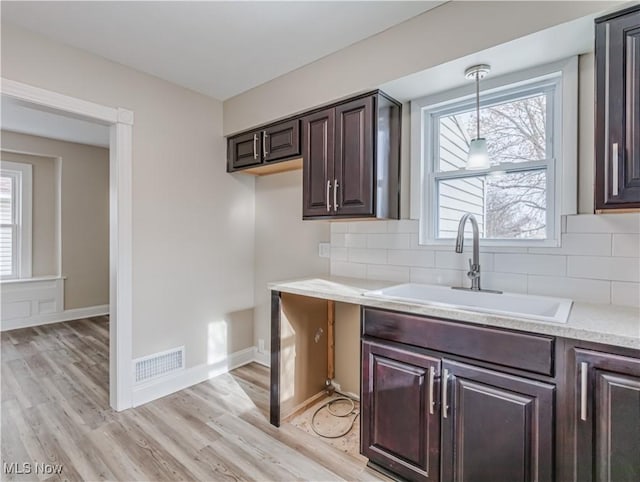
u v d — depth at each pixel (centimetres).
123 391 230
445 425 147
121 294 229
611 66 132
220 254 291
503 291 184
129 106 232
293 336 225
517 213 190
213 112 285
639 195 126
